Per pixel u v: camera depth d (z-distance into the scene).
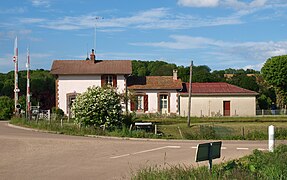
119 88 53.19
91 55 55.22
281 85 64.88
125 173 14.10
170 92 53.81
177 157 18.72
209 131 30.52
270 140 18.16
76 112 33.03
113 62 55.62
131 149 21.69
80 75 53.22
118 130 31.20
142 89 53.50
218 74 84.81
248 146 24.05
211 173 10.66
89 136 29.59
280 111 57.19
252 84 72.25
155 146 23.41
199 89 55.09
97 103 32.66
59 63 54.91
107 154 19.48
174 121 45.06
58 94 53.06
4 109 49.06
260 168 13.02
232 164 13.56
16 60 45.16
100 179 13.12
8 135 27.81
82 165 16.02
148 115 50.94
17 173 14.15
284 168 12.39
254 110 54.84
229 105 54.66
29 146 22.06
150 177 10.82
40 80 69.69
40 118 41.06
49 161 17.02
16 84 45.19
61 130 31.33
